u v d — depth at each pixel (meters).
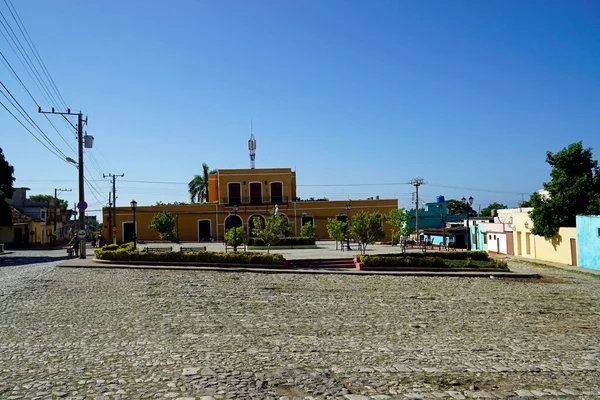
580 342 10.43
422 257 26.67
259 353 8.73
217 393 6.56
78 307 12.98
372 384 7.17
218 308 13.33
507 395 6.88
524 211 42.25
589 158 34.16
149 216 56.94
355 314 13.00
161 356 8.36
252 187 58.22
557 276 24.88
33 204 61.12
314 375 7.50
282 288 17.83
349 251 36.03
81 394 6.43
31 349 8.67
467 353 9.18
